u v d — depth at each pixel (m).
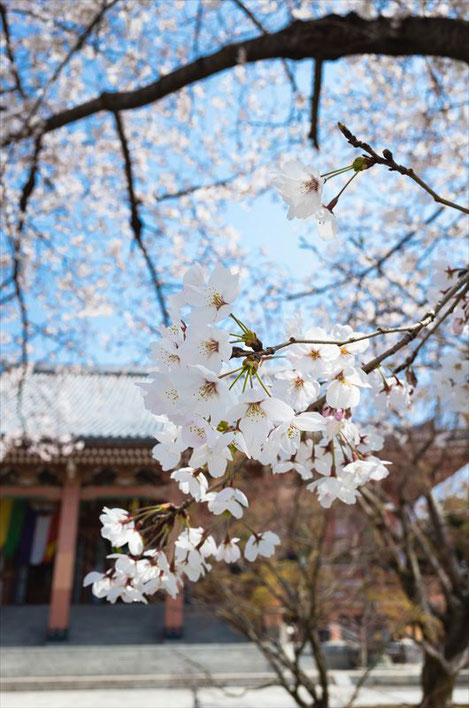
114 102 5.20
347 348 1.26
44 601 19.86
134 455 15.27
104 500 20.53
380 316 5.41
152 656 14.01
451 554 5.95
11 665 13.69
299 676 5.57
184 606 15.98
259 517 7.49
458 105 4.80
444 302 1.34
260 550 1.55
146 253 7.02
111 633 15.86
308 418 1.12
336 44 4.20
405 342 1.28
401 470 6.55
